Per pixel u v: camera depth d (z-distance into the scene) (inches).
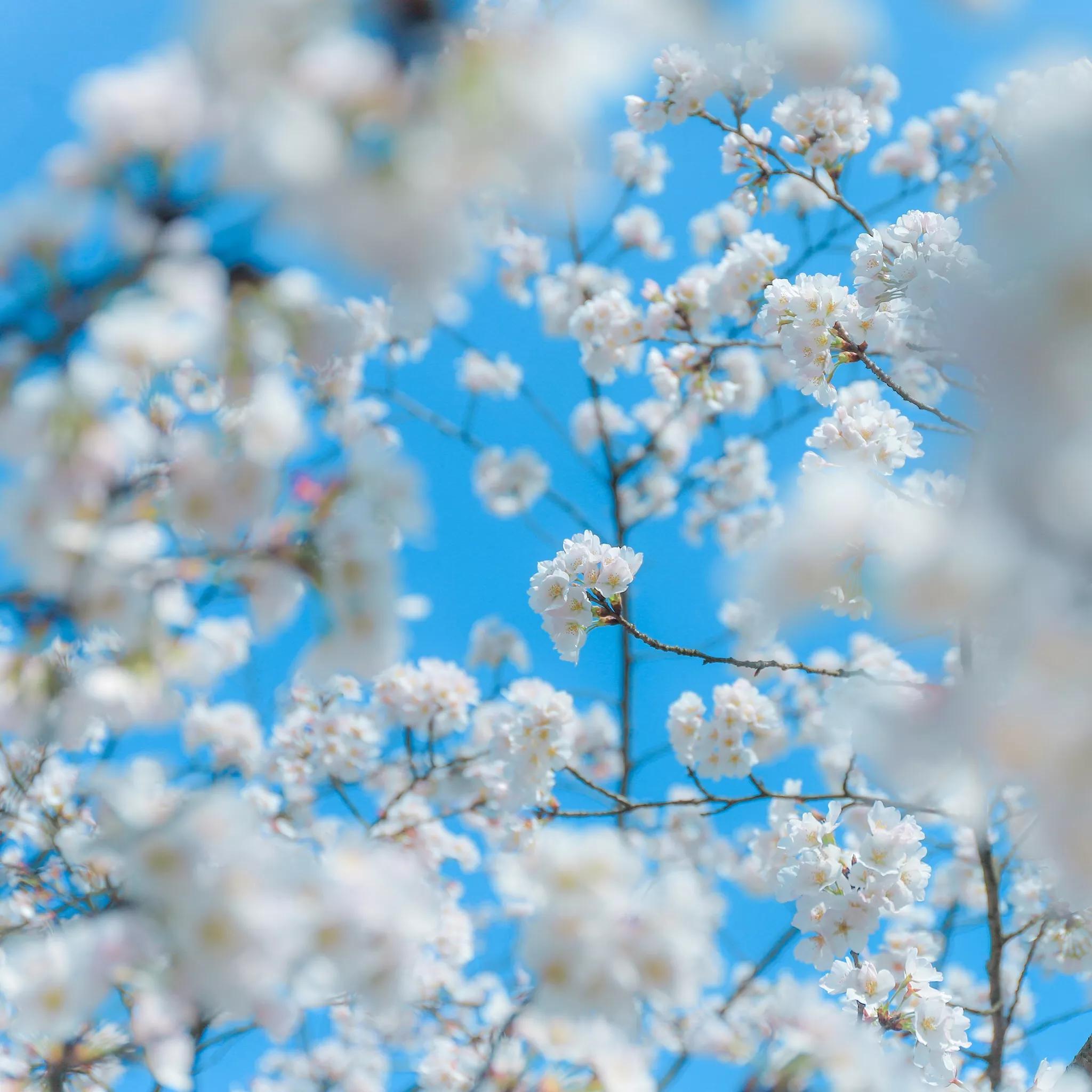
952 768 50.0
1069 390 44.9
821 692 285.9
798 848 151.0
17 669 63.1
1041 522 45.8
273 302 52.3
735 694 205.2
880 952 151.8
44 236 46.6
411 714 232.2
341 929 57.9
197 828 55.8
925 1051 134.4
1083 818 47.2
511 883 58.3
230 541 62.4
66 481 57.6
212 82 39.3
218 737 227.8
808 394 159.8
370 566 62.4
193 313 49.5
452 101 37.3
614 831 59.8
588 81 37.5
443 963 187.5
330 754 229.1
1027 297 45.4
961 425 64.4
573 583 150.5
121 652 64.6
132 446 58.3
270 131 36.9
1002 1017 146.4
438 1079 139.6
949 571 46.8
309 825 225.0
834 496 50.3
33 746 121.5
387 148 37.5
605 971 55.4
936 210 258.1
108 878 65.2
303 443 63.7
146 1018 59.9
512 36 37.7
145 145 43.2
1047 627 46.0
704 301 255.4
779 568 50.6
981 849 146.6
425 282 39.4
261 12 38.0
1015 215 46.1
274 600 61.8
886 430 140.9
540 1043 67.7
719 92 192.7
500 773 226.7
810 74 42.4
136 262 47.8
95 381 52.2
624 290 316.2
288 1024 60.7
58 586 59.6
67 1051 74.6
